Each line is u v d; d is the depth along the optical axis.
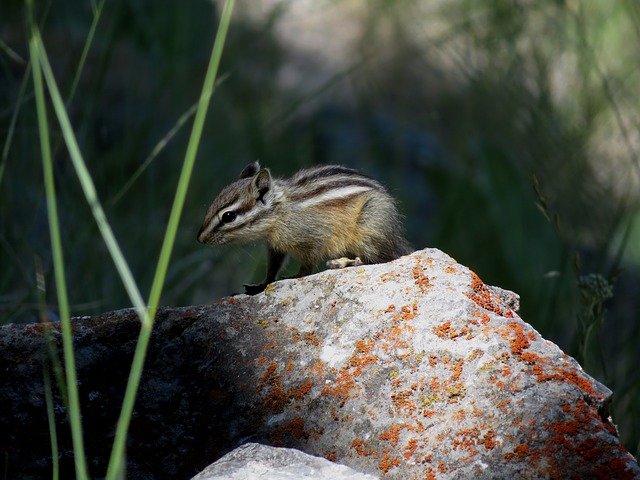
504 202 17.39
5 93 14.52
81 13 17.22
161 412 6.49
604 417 5.84
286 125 18.55
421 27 21.23
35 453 6.49
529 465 5.42
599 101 16.14
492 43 17.11
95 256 12.09
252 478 5.26
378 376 6.08
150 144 16.00
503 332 6.09
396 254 9.35
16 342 6.83
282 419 6.15
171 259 13.64
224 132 17.02
